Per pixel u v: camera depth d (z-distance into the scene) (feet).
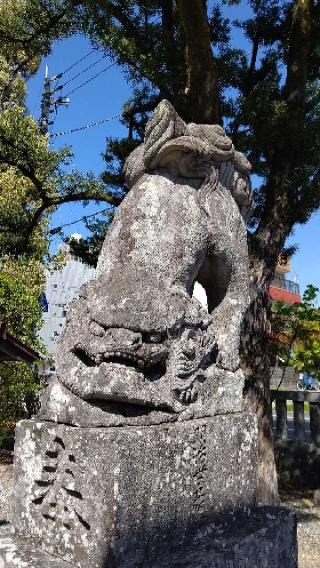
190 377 6.77
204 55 15.49
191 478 6.42
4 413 23.62
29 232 23.53
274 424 29.78
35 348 24.93
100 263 7.55
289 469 23.16
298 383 44.65
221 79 18.95
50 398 6.62
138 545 5.63
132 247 7.13
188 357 6.72
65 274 40.88
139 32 18.79
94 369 6.15
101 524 5.53
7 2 23.40
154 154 7.38
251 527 6.98
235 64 18.67
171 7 20.02
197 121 16.22
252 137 17.04
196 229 7.42
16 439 6.91
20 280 25.95
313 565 13.61
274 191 18.49
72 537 5.90
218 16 20.95
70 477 6.06
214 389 7.28
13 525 6.78
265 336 18.02
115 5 18.78
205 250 7.64
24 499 6.63
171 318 6.48
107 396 5.99
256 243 18.30
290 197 18.69
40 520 6.37
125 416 6.19
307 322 22.29
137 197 7.46
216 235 7.72
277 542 7.24
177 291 6.96
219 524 6.81
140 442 5.80
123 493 5.54
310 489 21.94
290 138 17.69
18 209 25.55
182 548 6.11
